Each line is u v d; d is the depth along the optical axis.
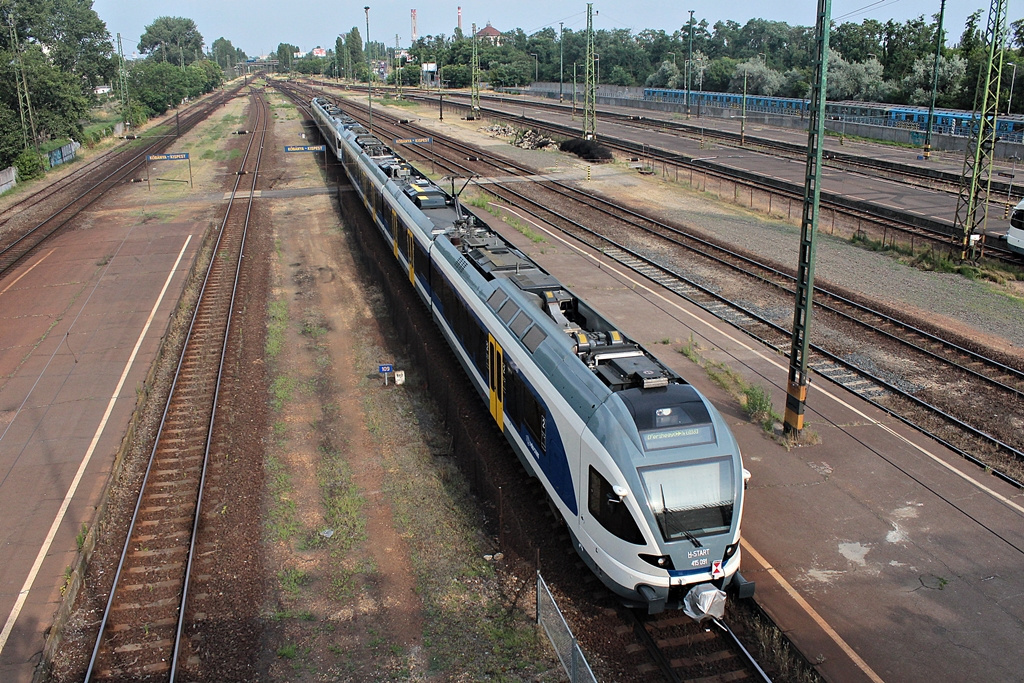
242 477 17.02
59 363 23.86
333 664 11.77
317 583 13.65
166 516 15.70
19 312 28.94
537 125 85.50
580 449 12.84
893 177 52.25
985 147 36.94
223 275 32.91
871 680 11.20
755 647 11.81
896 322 24.88
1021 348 22.97
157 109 116.25
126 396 21.39
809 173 16.78
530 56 166.12
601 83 151.88
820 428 18.48
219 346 24.81
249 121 102.12
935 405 19.59
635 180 53.59
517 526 14.87
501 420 17.59
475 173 56.66
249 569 14.02
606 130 83.31
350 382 22.12
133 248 37.78
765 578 13.35
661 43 160.00
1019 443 17.66
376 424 19.45
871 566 13.60
